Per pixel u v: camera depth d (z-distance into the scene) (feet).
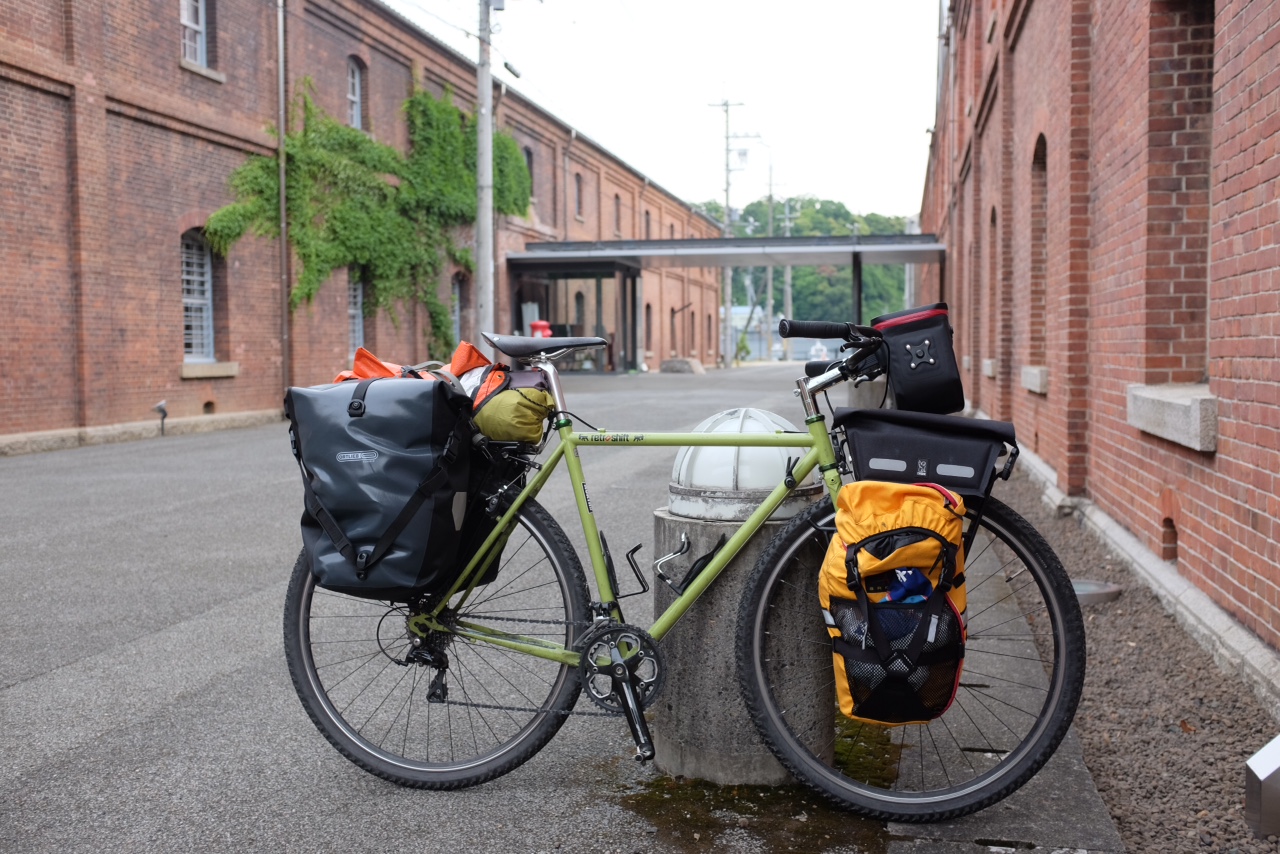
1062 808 10.14
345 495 10.05
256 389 66.49
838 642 9.35
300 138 70.44
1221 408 14.96
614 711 10.52
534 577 11.19
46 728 12.89
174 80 58.44
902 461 9.58
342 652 15.67
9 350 47.96
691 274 197.67
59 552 23.86
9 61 47.06
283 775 11.37
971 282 59.52
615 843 9.58
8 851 9.65
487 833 9.87
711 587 10.58
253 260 66.18
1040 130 30.45
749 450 10.59
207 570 21.91
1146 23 19.06
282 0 68.03
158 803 10.67
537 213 125.18
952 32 76.02
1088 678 14.42
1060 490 26.32
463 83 96.68
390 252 83.30
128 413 55.16
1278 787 7.11
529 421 10.70
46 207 50.06
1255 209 13.55
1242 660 13.32
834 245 116.37
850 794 9.87
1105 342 22.94
